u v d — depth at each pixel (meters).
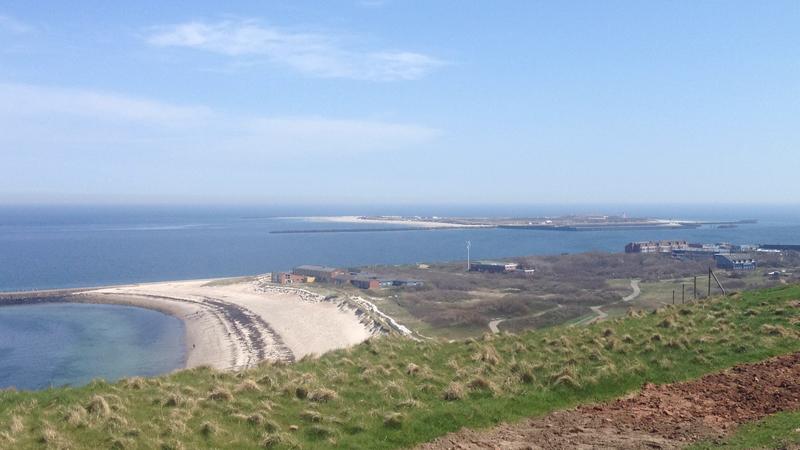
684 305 35.16
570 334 27.91
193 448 14.30
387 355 24.88
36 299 126.69
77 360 73.94
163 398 17.70
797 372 20.64
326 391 18.61
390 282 137.88
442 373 21.80
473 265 163.88
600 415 17.45
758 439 14.77
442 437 15.90
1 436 14.12
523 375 20.84
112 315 109.25
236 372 23.31
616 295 102.12
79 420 15.36
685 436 15.52
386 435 15.80
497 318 89.12
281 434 15.33
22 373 67.44
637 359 22.39
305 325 93.12
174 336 89.31
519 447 15.17
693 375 20.92
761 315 29.12
